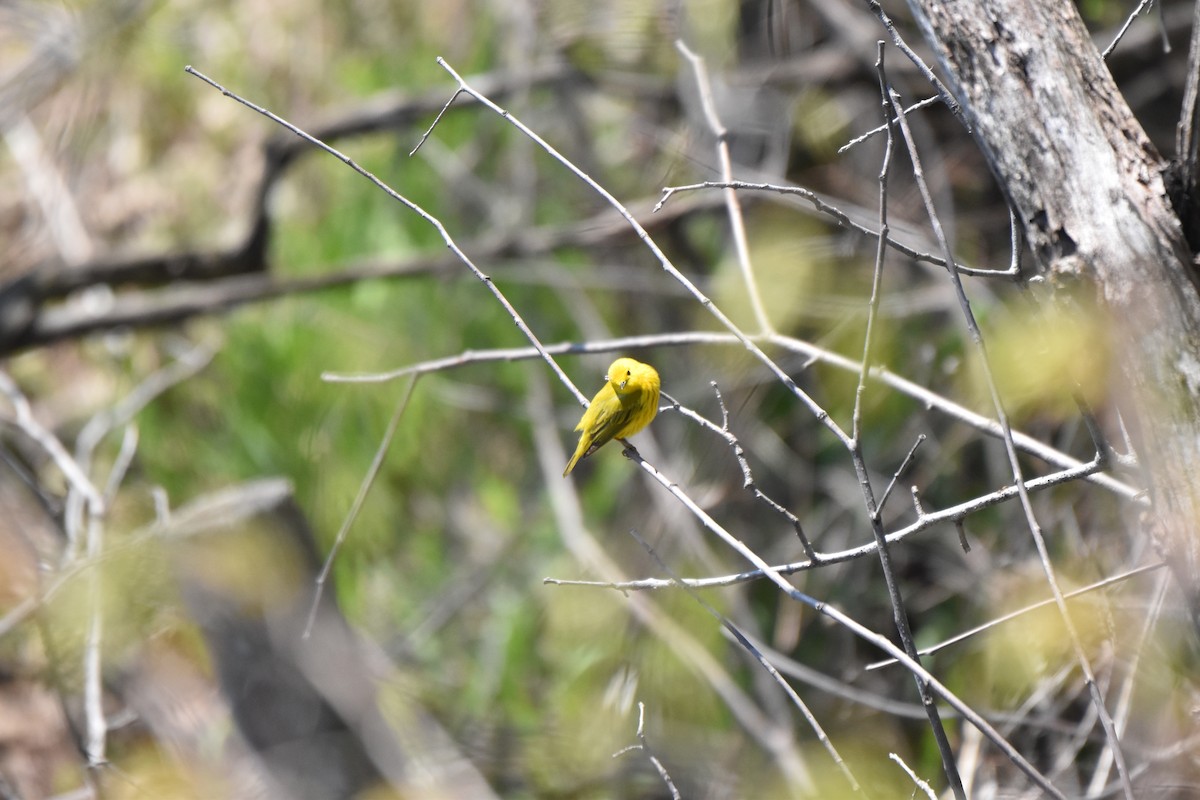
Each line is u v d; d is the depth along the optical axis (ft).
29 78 49.55
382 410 44.78
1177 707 21.89
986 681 27.99
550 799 30.14
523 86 45.34
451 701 37.17
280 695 24.30
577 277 43.29
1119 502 29.09
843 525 37.40
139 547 24.30
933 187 39.09
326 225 49.49
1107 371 15.66
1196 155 15.28
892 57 40.22
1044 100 16.11
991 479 34.71
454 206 48.60
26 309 44.37
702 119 41.73
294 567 24.93
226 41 54.34
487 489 45.47
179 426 45.16
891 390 35.47
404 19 51.98
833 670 34.83
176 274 45.57
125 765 25.96
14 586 26.04
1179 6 39.01
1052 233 15.87
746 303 36.29
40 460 45.27
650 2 43.75
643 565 38.19
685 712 33.35
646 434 40.40
